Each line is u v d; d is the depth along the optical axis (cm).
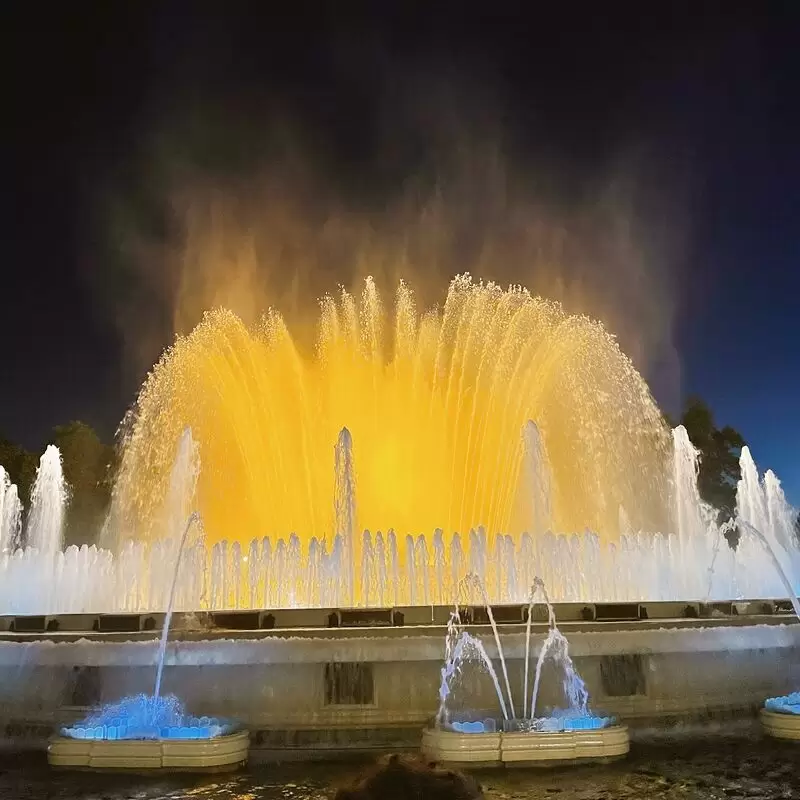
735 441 4103
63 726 851
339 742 853
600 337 2656
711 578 1520
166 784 747
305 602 1416
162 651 884
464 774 670
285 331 2561
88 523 3781
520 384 2514
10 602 1530
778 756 800
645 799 691
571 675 894
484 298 2536
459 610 928
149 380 2597
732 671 941
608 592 1479
